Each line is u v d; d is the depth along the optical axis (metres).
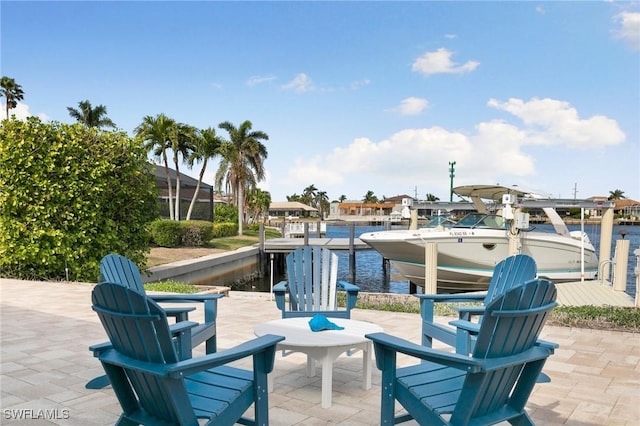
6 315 6.40
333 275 4.75
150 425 2.10
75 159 10.24
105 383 2.73
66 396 3.43
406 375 2.52
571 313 6.52
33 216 9.96
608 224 13.19
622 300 9.02
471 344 3.29
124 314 1.89
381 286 18.25
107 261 2.63
